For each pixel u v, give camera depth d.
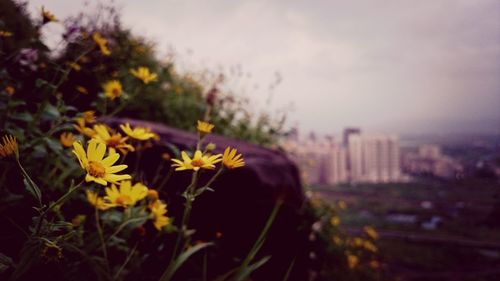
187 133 2.87
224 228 2.28
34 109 2.07
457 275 21.28
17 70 1.95
